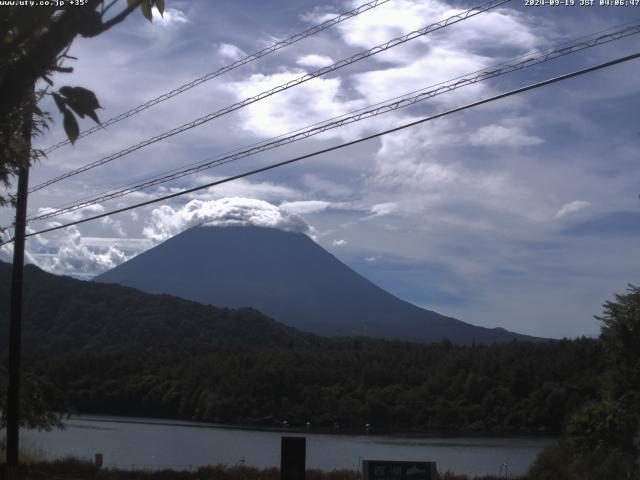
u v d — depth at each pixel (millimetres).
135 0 4441
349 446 59875
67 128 4199
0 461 24812
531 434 75188
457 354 95188
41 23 4246
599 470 26547
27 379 28391
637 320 30328
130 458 47469
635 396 28859
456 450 57469
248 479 26609
